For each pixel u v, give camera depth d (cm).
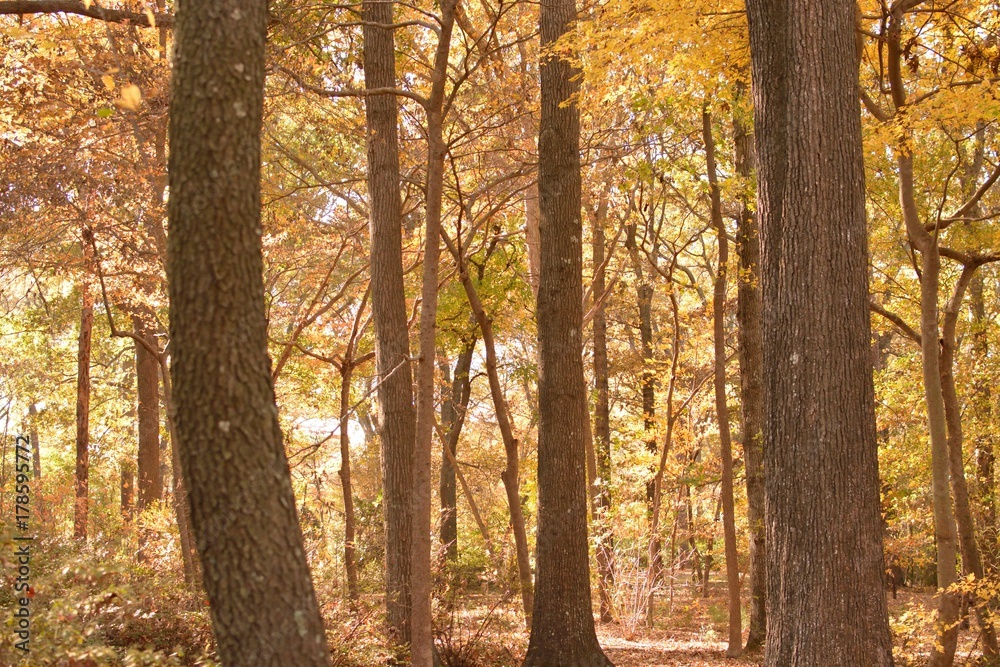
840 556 530
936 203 1182
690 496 1970
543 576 932
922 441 1404
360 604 893
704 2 750
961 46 871
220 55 363
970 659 1074
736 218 1375
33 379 2106
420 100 694
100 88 942
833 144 555
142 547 1091
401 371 982
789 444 549
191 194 359
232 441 352
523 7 1314
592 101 953
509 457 1190
